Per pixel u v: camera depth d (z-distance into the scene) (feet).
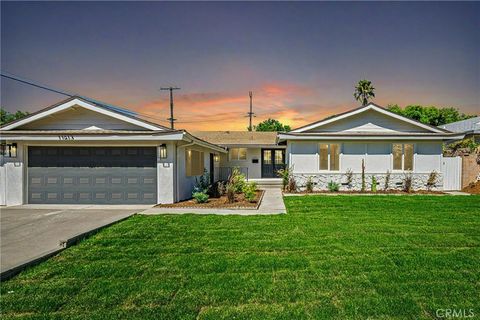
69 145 33.47
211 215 26.66
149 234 20.29
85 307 10.94
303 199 36.63
